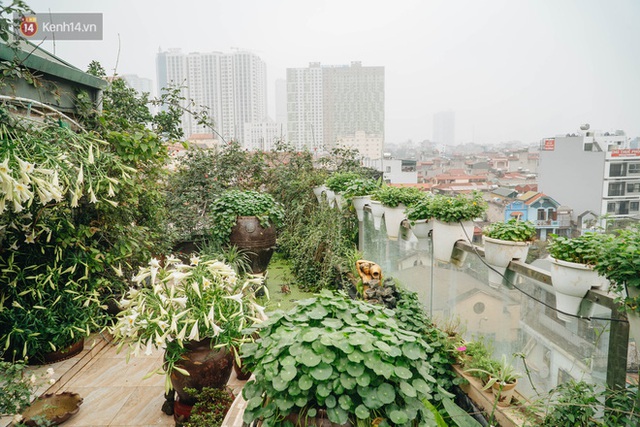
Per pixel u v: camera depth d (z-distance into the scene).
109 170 4.05
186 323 2.70
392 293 4.31
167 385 2.77
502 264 2.70
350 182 6.14
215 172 7.70
